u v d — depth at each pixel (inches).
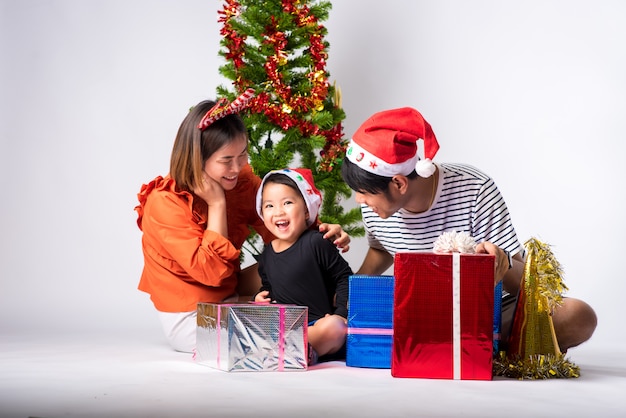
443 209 101.1
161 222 111.6
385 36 177.6
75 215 189.2
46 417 65.7
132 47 188.2
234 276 118.5
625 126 166.4
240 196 122.4
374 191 96.7
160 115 187.6
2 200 189.8
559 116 169.3
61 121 189.5
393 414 67.8
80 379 86.1
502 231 99.6
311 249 105.3
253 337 92.7
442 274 88.9
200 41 186.9
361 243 177.5
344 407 70.7
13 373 90.2
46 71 189.9
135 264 187.8
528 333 92.0
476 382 86.6
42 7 189.9
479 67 173.3
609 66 167.0
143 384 82.8
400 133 94.8
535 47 170.6
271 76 139.3
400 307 88.9
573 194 168.7
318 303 105.8
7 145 190.2
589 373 96.0
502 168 172.1
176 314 112.5
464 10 173.9
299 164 156.8
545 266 93.2
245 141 113.0
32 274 188.9
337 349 101.8
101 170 188.9
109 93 188.9
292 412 68.2
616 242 166.6
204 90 186.5
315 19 144.1
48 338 130.3
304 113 141.9
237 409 69.3
